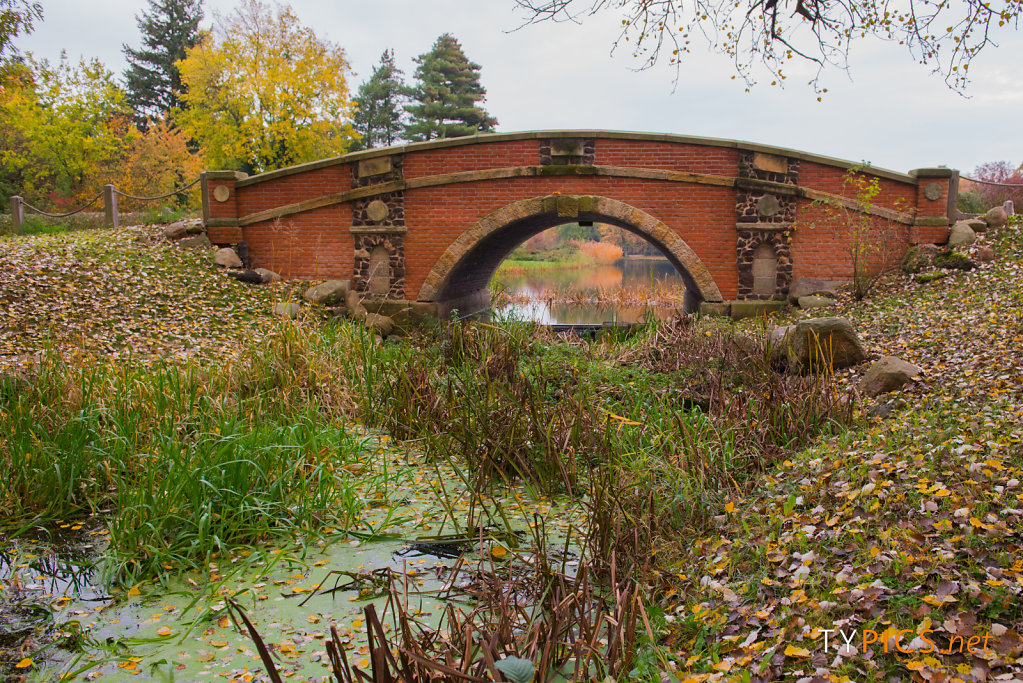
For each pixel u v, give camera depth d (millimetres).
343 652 2945
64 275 12406
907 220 13844
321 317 13953
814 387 7145
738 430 6492
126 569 4914
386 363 9555
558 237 54688
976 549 3678
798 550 4262
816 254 14023
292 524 5590
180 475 5621
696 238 14164
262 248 15164
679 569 4559
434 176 14430
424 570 4949
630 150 14094
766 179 13961
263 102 25641
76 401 7141
